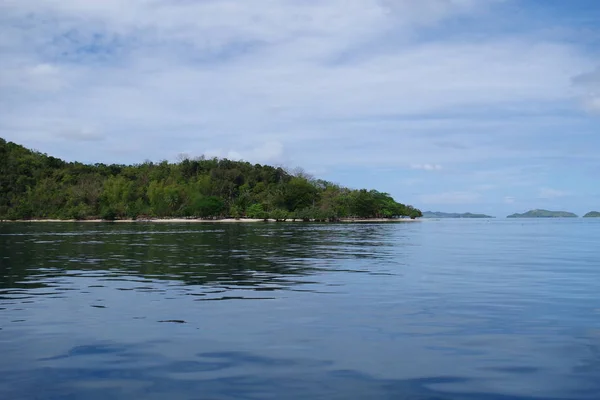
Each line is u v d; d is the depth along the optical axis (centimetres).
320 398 709
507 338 1027
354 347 962
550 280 1902
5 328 1107
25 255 2983
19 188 15162
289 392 731
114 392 732
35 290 1641
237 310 1305
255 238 5047
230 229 7700
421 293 1583
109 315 1245
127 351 934
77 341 1003
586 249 3762
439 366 849
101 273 2103
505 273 2133
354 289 1664
